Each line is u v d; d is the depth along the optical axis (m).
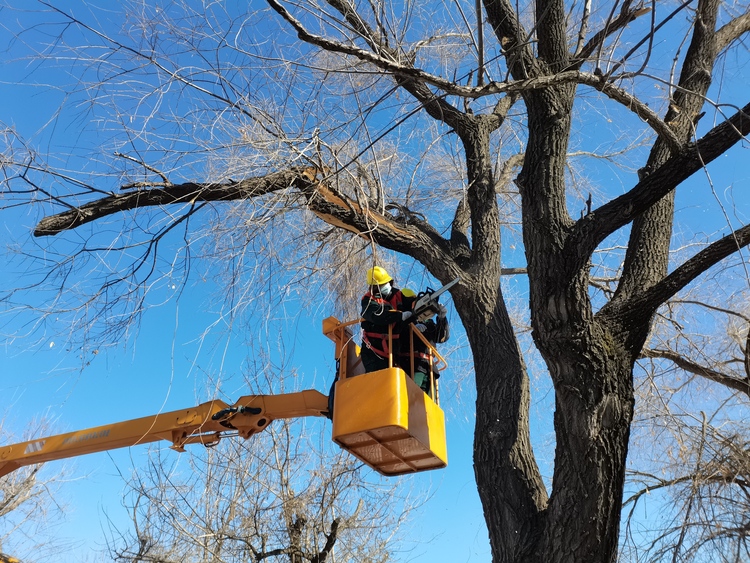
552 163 5.89
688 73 6.79
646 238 6.04
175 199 5.82
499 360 6.39
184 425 7.17
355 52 4.81
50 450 7.75
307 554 9.19
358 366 6.21
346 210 6.27
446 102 7.55
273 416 7.03
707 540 6.13
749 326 7.24
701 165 5.20
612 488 5.04
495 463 5.87
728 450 6.65
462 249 7.25
